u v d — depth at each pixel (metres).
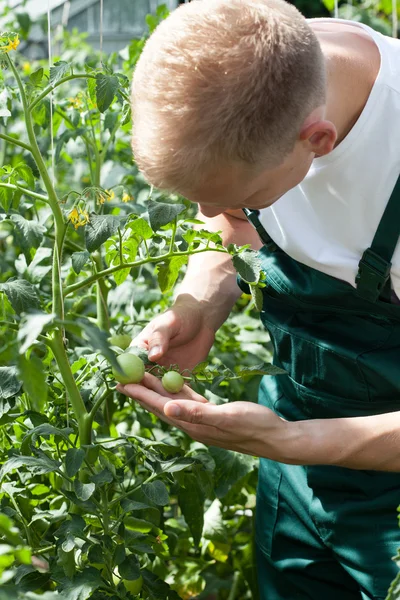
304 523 1.79
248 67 1.12
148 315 2.33
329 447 1.43
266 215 1.63
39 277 1.86
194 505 1.77
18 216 1.57
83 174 3.02
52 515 1.57
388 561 1.62
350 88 1.40
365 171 1.42
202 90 1.12
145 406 1.51
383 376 1.58
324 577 1.82
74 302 2.13
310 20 1.59
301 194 1.54
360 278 1.52
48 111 1.98
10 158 3.06
